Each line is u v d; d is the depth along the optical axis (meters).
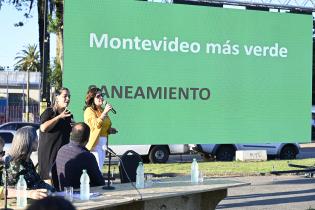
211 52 23.66
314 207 12.91
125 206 8.38
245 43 24.23
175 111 23.02
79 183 7.75
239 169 20.22
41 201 2.65
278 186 16.44
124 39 22.14
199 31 23.45
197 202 9.38
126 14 22.19
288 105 24.97
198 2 23.50
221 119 23.81
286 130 24.94
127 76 22.22
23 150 7.05
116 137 22.06
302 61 25.20
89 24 21.59
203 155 25.27
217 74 23.78
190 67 23.31
